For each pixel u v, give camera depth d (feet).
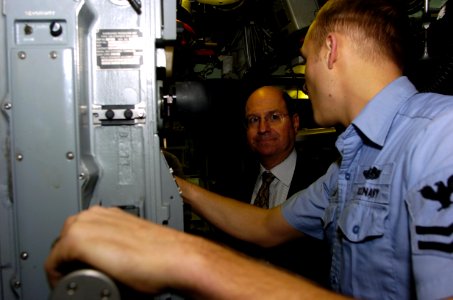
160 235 1.93
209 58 10.49
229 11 8.89
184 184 5.58
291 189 7.59
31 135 3.20
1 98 3.25
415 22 6.73
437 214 2.27
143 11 3.52
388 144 3.23
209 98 5.89
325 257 6.81
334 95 3.71
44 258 3.19
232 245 7.70
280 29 8.36
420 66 4.99
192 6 8.88
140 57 3.54
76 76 3.22
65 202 3.20
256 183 8.68
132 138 3.56
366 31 3.46
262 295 1.77
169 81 4.54
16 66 3.19
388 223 3.01
